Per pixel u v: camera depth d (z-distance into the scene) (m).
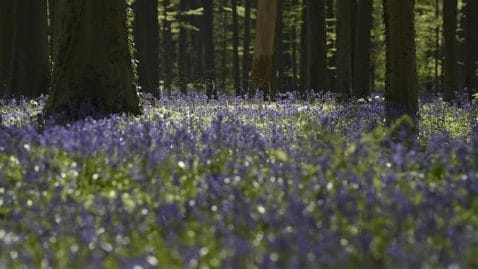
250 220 6.58
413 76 23.31
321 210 6.74
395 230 6.17
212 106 24.73
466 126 20.89
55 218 7.00
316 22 39.72
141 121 15.13
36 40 31.41
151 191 8.09
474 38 45.91
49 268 5.40
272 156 10.66
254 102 29.61
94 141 10.52
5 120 17.91
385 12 24.22
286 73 69.81
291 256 5.27
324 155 9.41
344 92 38.59
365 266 5.17
